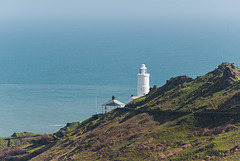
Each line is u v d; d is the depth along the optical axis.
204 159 143.50
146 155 167.75
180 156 154.12
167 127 185.75
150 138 180.38
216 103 185.25
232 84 197.25
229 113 172.88
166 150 166.50
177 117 193.25
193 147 158.62
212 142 153.25
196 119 181.12
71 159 198.00
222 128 165.25
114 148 189.25
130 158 169.75
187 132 175.00
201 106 188.75
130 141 189.50
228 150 142.50
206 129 171.00
